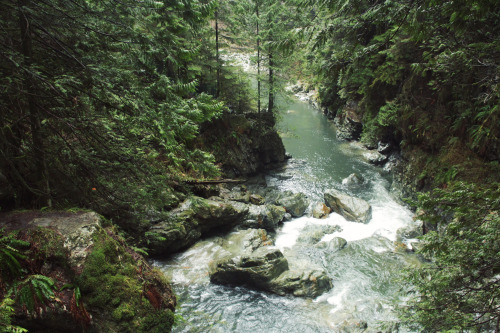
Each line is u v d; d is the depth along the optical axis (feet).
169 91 18.94
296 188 66.64
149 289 17.16
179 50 19.27
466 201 13.79
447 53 21.86
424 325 15.40
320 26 14.53
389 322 18.21
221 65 68.64
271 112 80.64
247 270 35.32
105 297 15.02
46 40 19.21
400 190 58.59
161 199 22.98
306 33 14.65
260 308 33.01
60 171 20.52
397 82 61.52
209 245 42.04
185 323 30.48
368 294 35.42
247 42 75.25
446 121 45.91
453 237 14.84
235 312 32.37
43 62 19.54
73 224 16.44
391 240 46.24
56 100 18.53
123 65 19.84
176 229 38.42
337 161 80.64
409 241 45.42
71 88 18.81
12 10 17.57
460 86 38.83
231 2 69.26
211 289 35.37
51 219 16.62
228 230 47.37
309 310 32.86
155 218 37.83
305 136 99.81
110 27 19.22
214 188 53.21
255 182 68.39
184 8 18.95
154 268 19.16
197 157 20.58
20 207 19.67
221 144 66.08
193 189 47.75
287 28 66.95
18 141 19.02
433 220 14.70
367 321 31.09
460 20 12.80
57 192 20.72
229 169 66.74
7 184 19.31
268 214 49.90
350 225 51.49
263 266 35.58
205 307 32.83
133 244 34.04
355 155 84.12
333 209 56.65
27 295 13.00
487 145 37.42
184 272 37.24
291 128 104.99
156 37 18.85
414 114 51.65
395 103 56.75
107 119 20.42
